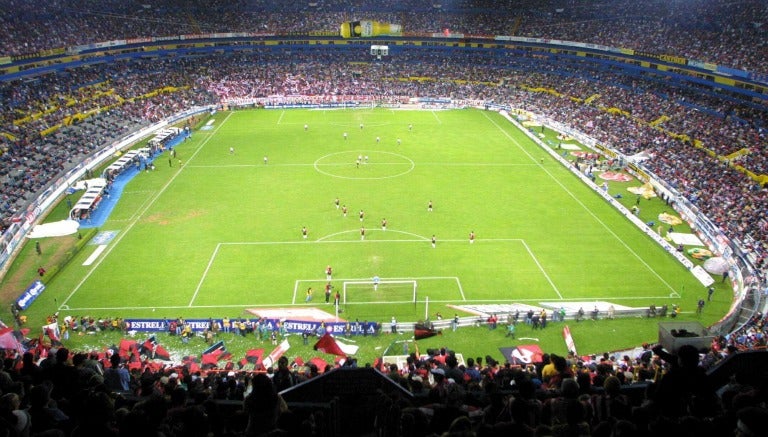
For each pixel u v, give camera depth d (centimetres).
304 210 7288
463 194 7919
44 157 8131
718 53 9650
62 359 1620
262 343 4469
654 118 10006
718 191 7012
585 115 11312
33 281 5422
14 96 9525
